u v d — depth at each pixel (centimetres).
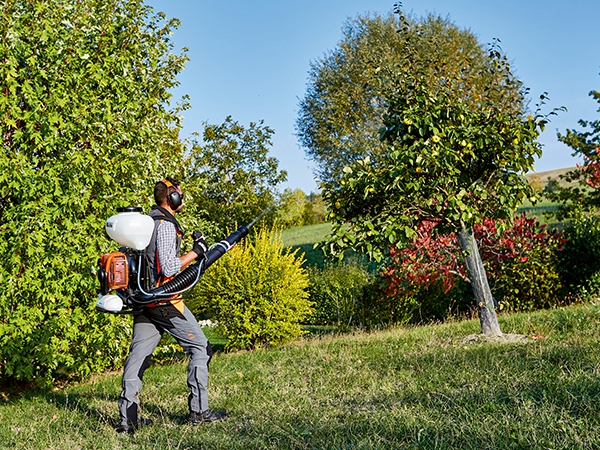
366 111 2862
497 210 752
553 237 1219
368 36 2931
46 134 723
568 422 356
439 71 789
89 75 771
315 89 3125
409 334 867
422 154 693
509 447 329
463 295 1267
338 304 1279
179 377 720
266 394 553
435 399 448
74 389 754
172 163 982
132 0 905
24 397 726
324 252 706
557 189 1833
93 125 763
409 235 688
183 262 459
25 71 716
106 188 805
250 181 2186
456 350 658
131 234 435
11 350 719
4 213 727
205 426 452
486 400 423
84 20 777
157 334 477
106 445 421
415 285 1147
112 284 441
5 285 707
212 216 2102
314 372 647
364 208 759
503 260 1205
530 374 494
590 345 584
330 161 3017
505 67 779
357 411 448
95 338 775
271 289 1055
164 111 928
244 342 1049
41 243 713
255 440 392
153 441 425
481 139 705
